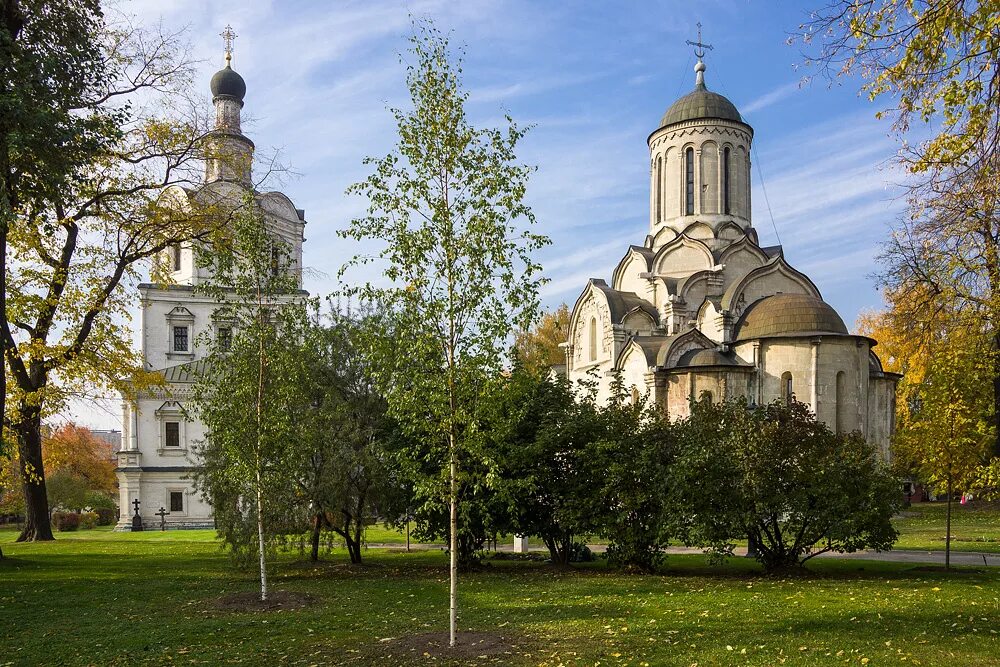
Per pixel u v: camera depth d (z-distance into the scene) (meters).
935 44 11.96
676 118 53.03
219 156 30.80
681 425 24.69
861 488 21.61
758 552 22.81
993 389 24.67
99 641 14.70
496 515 25.17
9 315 29.20
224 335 20.73
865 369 41.59
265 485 19.81
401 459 15.24
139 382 32.38
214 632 15.32
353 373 26.89
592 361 51.50
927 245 22.30
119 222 29.62
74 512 73.62
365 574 24.36
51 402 30.47
